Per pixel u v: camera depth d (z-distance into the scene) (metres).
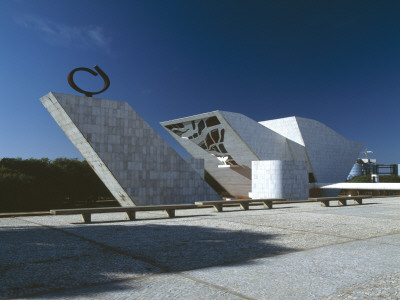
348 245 6.33
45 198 45.72
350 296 3.65
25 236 7.31
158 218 11.12
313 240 6.83
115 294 3.67
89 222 10.01
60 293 3.70
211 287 3.91
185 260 5.17
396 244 6.44
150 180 19.00
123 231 8.07
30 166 45.19
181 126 40.38
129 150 18.53
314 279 4.24
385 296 3.65
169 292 3.74
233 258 5.31
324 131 42.78
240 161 38.69
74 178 47.94
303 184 22.94
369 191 46.78
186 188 20.08
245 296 3.63
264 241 6.72
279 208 14.98
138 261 5.10
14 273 4.45
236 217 11.12
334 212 12.84
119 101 18.48
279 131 42.00
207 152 41.22
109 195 51.66
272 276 4.36
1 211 39.44
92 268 4.70
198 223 9.56
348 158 45.38
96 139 17.70
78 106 17.36
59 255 5.49
